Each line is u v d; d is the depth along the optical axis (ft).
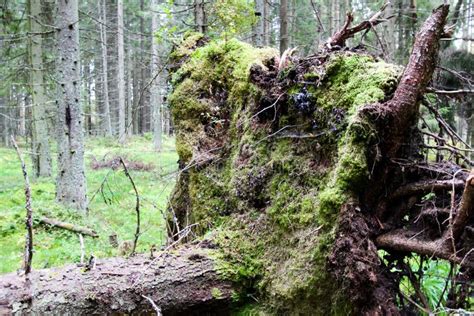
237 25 18.61
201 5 19.85
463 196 5.95
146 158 51.62
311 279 7.39
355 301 6.65
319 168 8.34
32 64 37.14
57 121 24.73
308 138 8.83
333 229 7.14
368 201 7.47
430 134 8.05
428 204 7.04
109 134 84.43
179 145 12.60
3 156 59.41
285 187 8.87
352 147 7.24
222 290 8.39
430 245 6.59
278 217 8.70
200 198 11.18
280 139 9.58
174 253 8.85
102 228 21.76
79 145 24.89
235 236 9.25
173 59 14.94
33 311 7.41
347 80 8.34
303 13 63.26
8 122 84.07
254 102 10.58
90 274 8.02
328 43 10.11
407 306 7.66
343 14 50.11
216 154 11.62
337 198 7.15
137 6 88.84
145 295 7.95
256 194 9.57
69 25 24.14
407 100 7.19
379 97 7.50
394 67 8.07
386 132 7.32
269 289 8.19
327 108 8.39
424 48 7.30
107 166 43.01
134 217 23.91
